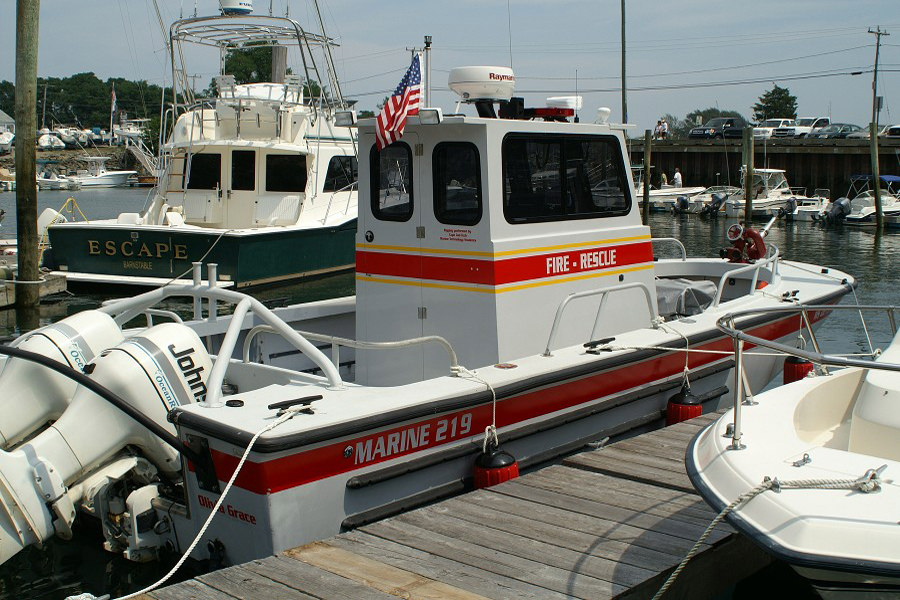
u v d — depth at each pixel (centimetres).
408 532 406
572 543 393
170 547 450
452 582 355
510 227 529
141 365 441
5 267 1528
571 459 509
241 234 1386
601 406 542
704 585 395
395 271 560
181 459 433
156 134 5628
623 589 349
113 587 447
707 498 331
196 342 469
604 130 601
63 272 1490
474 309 528
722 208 3266
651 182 4231
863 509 297
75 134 7500
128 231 1440
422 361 555
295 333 468
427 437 451
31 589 445
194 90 1612
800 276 812
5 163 5794
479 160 516
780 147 3622
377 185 562
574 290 575
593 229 592
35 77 1305
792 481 313
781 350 346
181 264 1426
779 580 429
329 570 366
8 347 416
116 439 439
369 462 427
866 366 331
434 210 537
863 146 3356
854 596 293
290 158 1555
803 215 3017
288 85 1579
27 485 415
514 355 533
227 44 1577
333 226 1560
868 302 1428
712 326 611
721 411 606
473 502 443
